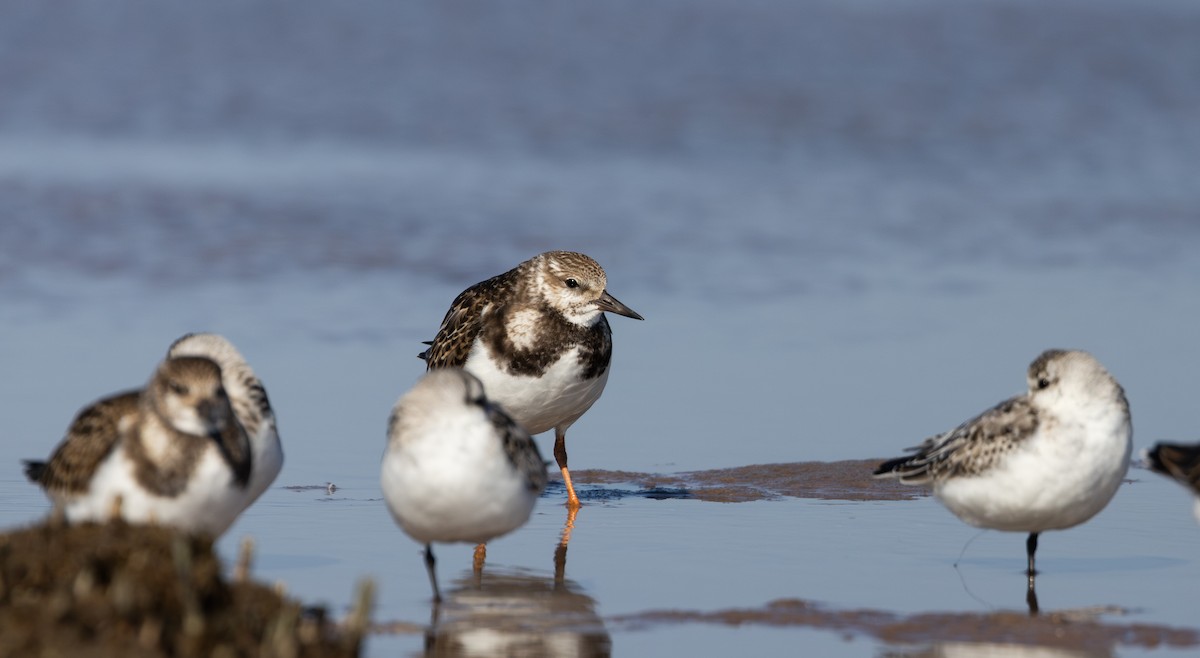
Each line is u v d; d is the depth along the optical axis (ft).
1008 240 79.77
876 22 147.64
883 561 38.32
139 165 91.09
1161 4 157.58
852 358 59.21
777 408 53.52
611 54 131.95
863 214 85.30
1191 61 131.03
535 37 137.80
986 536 40.60
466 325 45.29
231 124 105.19
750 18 148.66
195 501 32.12
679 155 100.42
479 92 117.39
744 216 84.28
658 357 59.47
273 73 120.37
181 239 74.59
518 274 45.39
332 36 134.72
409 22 141.18
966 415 52.60
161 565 27.71
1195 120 111.65
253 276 69.41
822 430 51.21
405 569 37.50
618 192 89.56
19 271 68.23
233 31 133.80
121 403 33.22
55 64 118.01
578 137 105.09
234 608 27.84
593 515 42.93
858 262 74.95
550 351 44.60
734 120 110.52
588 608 34.65
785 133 107.04
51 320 61.31
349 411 51.78
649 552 39.22
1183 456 34.60
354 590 35.55
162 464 31.86
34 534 28.86
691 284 70.54
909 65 129.39
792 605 34.76
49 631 25.71
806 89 119.85
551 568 37.83
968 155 101.19
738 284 70.59
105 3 137.90
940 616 33.96
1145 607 34.73
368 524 41.19
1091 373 34.09
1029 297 68.33
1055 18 149.48
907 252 77.15
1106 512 42.60
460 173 93.40
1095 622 33.63
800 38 139.74
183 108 108.88
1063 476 34.06
